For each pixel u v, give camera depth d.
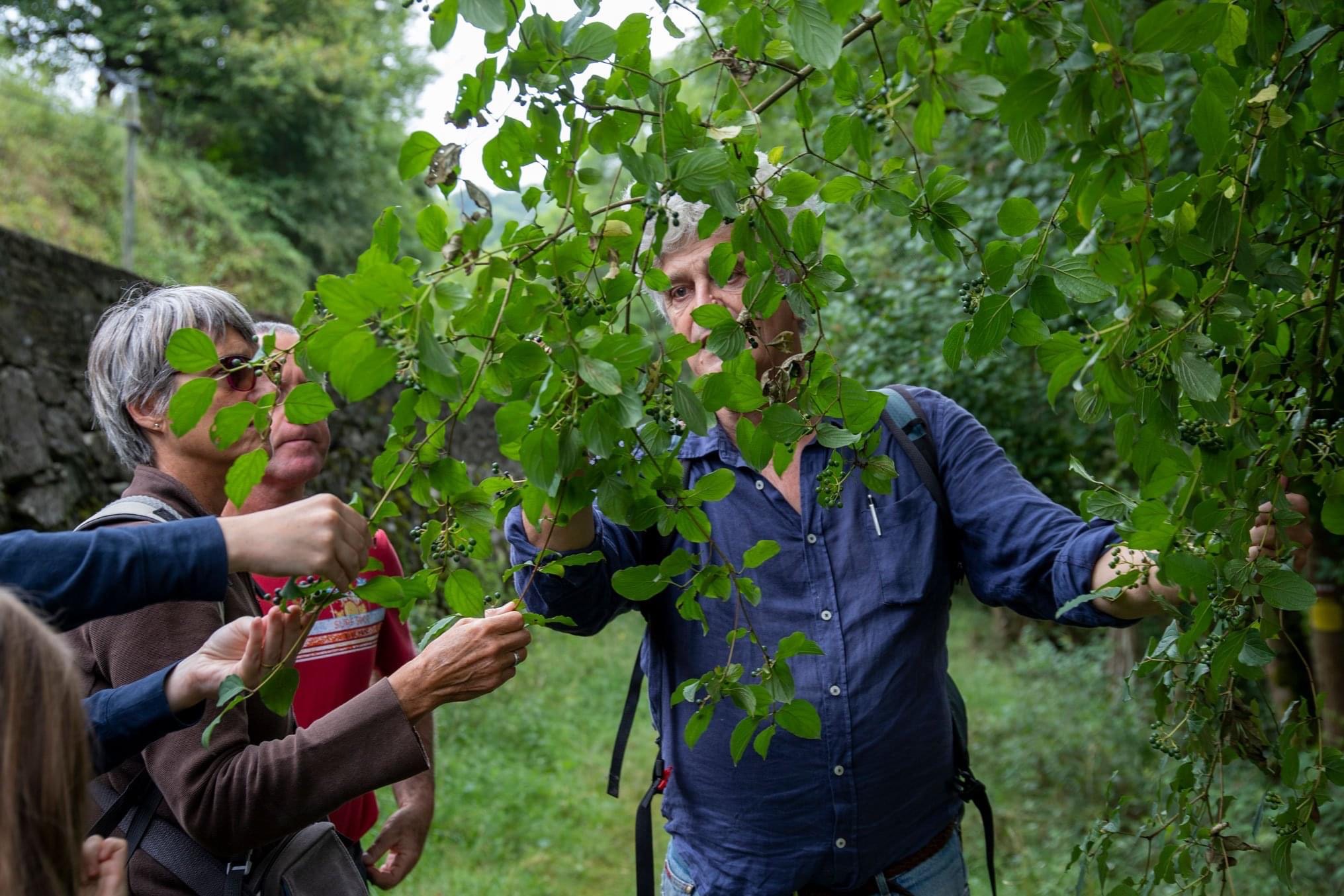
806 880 1.82
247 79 17.47
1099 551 1.69
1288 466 1.37
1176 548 1.35
